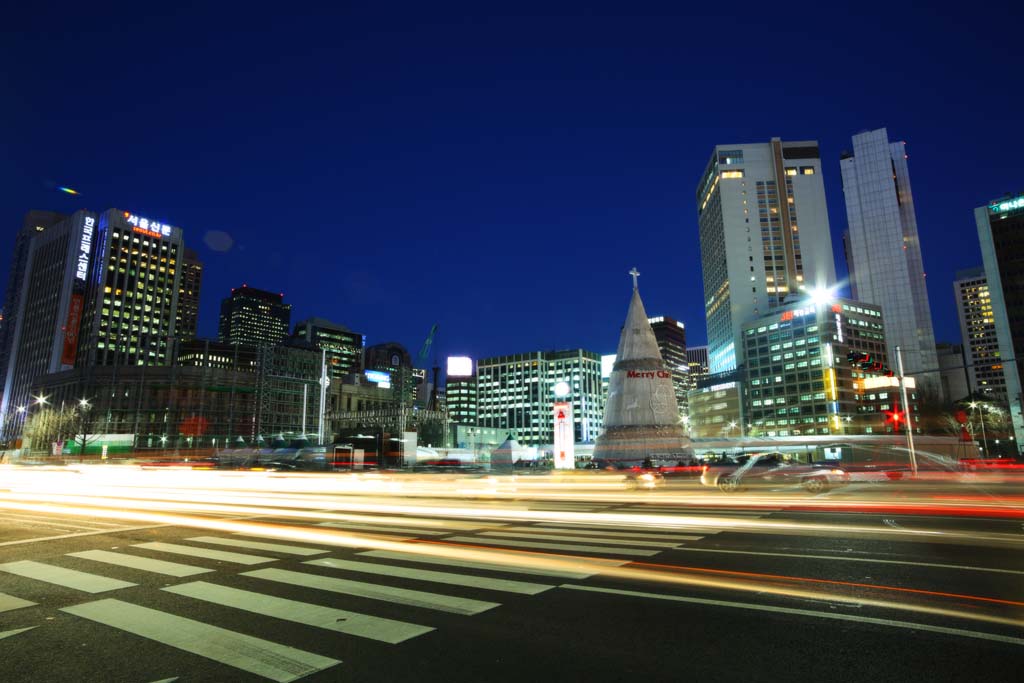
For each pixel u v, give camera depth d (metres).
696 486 26.83
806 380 126.56
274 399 109.38
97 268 148.62
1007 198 115.12
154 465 50.44
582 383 196.38
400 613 6.34
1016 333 110.19
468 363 109.06
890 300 161.75
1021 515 14.76
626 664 4.87
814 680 4.50
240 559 9.35
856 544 10.41
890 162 168.38
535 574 8.15
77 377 103.75
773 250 155.12
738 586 7.42
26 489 26.48
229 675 4.71
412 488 26.69
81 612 6.46
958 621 5.87
